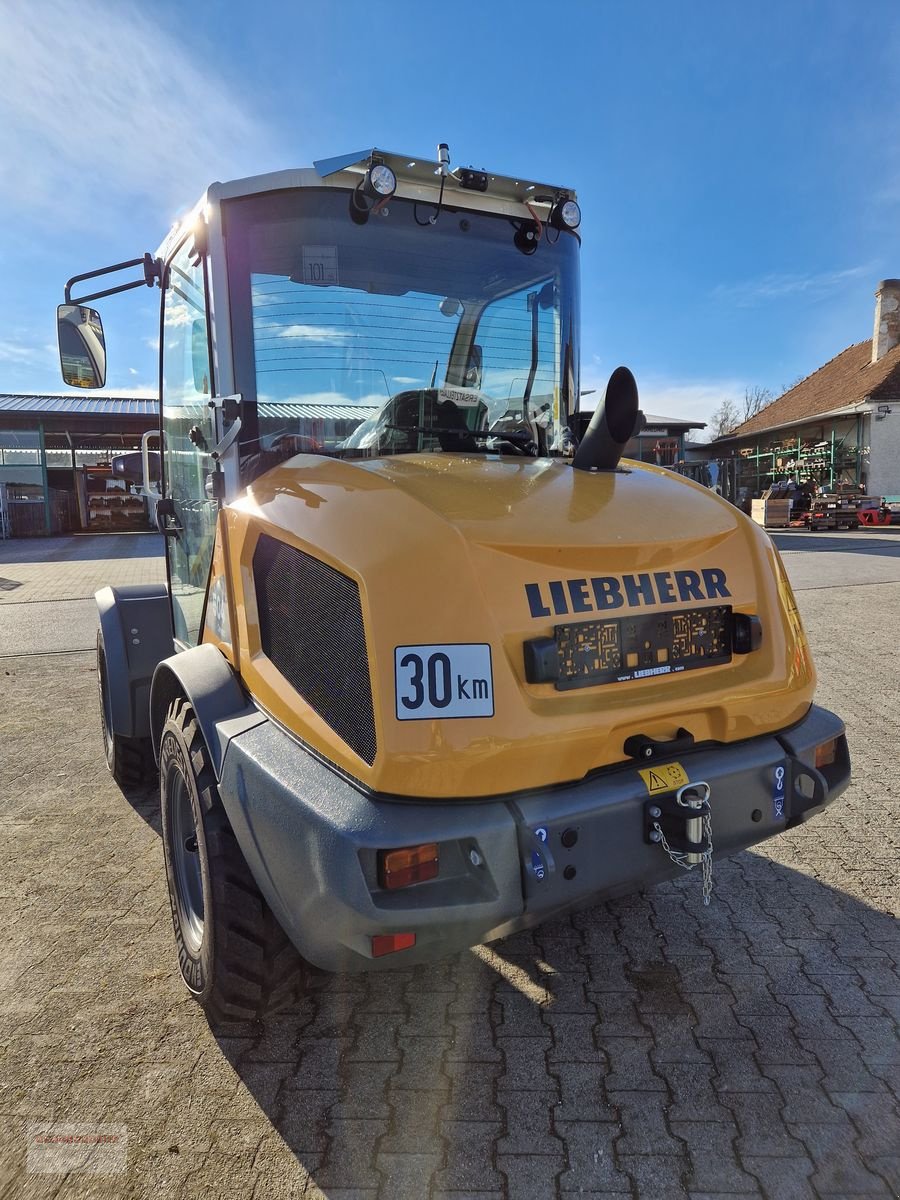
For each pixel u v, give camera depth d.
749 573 2.41
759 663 2.36
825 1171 1.89
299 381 2.82
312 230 2.79
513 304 3.21
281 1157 1.97
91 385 3.39
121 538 25.66
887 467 27.28
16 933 3.01
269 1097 2.17
